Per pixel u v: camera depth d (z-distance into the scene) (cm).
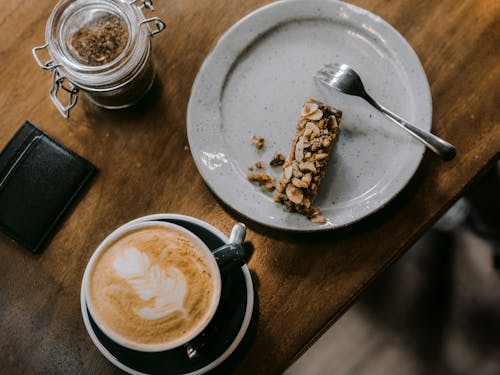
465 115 63
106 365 62
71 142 64
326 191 62
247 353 61
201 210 63
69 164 63
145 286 57
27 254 63
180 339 56
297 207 60
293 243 62
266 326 61
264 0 65
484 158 62
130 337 56
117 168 64
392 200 62
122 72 59
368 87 63
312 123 61
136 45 59
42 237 63
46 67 59
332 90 63
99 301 57
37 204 62
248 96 64
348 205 62
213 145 62
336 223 60
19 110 65
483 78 63
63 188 63
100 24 60
